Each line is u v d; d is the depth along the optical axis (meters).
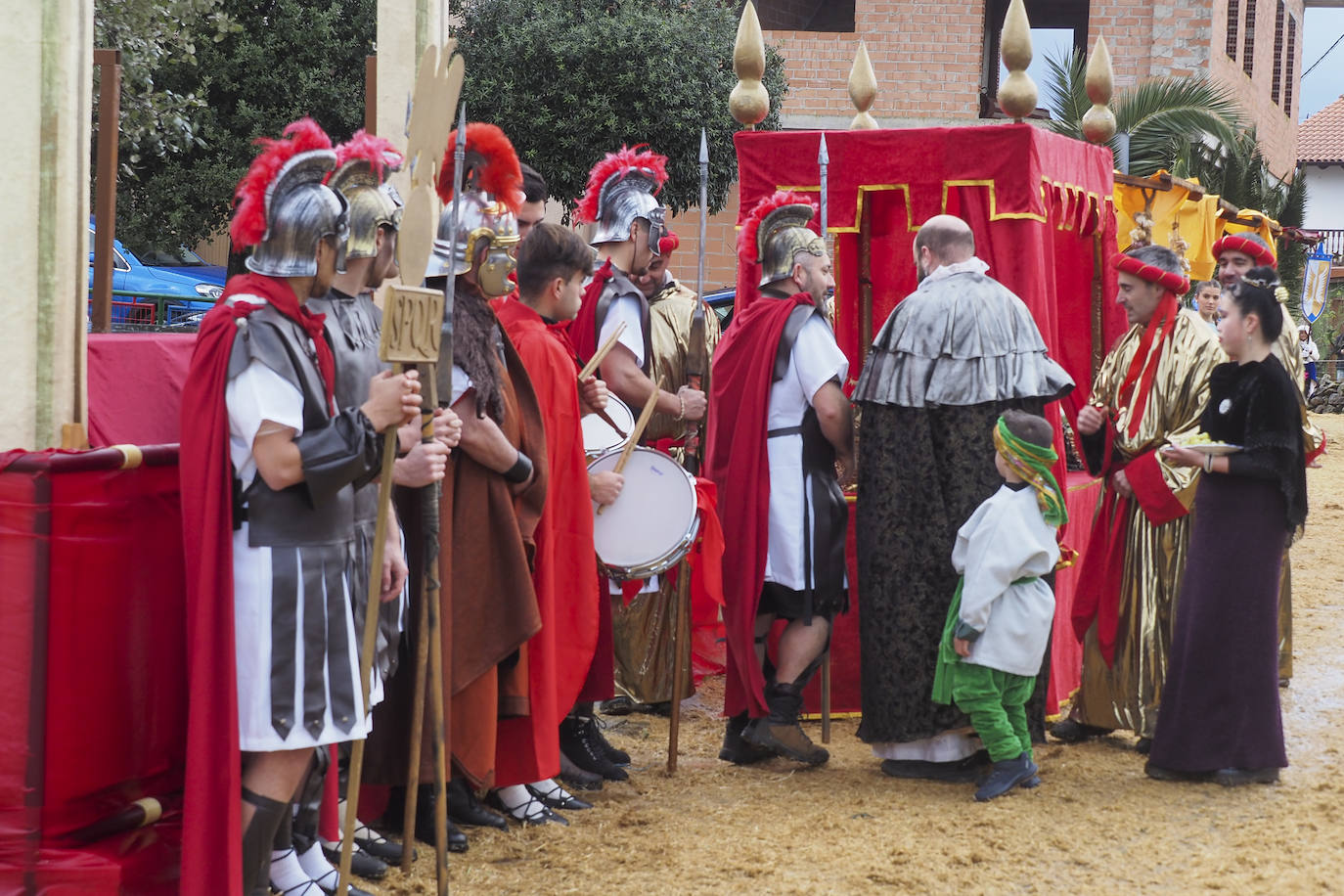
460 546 3.99
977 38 18.39
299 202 3.07
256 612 3.01
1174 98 16.05
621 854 4.14
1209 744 4.90
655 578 5.03
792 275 5.02
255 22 15.07
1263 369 4.85
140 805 3.13
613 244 5.37
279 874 3.51
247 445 2.98
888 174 5.44
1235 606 4.88
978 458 4.75
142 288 13.06
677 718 5.02
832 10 20.28
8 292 3.08
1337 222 40.81
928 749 4.95
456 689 3.96
